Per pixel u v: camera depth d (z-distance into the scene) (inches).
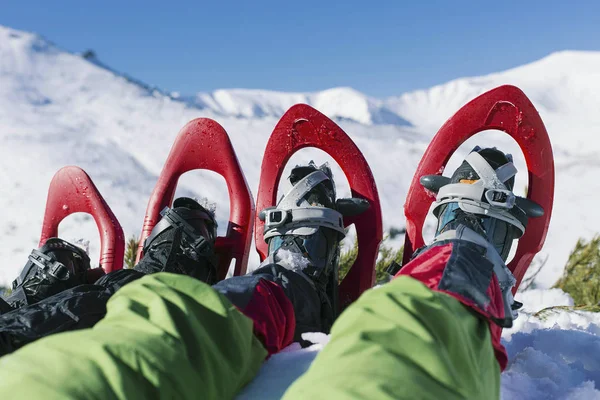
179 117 2849.4
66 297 58.4
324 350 33.3
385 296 34.9
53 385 30.2
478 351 36.9
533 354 53.7
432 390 30.4
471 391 33.4
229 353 39.2
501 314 45.5
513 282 59.4
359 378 29.1
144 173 1942.7
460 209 70.2
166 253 79.8
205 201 91.1
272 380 42.7
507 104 85.7
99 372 31.7
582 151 4237.2
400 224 229.6
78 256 83.7
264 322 47.7
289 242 74.1
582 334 59.2
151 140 2367.1
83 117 2765.7
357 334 32.2
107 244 99.7
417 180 86.7
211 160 96.7
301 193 78.2
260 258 92.7
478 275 44.8
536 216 74.5
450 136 86.9
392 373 29.9
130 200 1592.0
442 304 35.6
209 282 83.9
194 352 36.5
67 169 103.2
